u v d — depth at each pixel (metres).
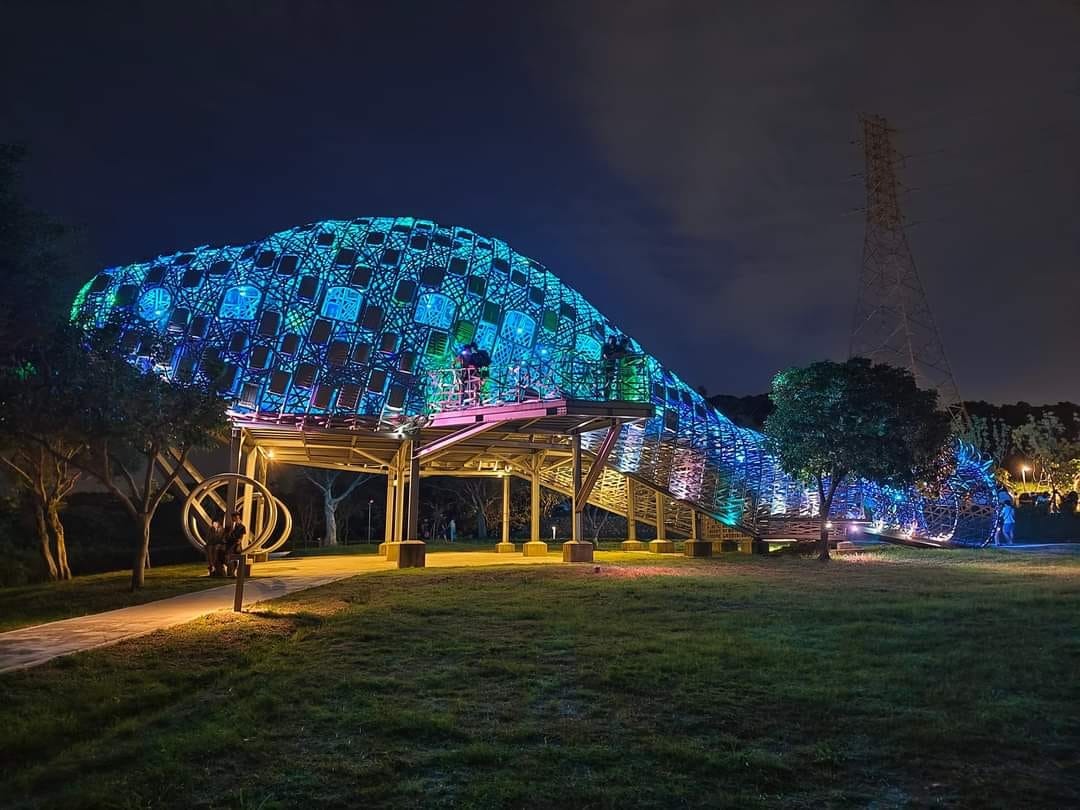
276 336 30.64
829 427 31.78
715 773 6.84
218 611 16.05
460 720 8.36
